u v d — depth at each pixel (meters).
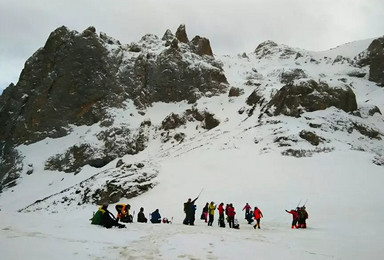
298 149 44.19
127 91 88.06
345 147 45.62
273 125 54.69
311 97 60.62
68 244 10.27
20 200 58.47
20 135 80.44
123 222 20.03
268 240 13.99
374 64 111.31
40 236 11.26
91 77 87.12
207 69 93.19
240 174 39.78
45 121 81.44
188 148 57.34
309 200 29.64
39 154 74.19
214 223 23.86
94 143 72.62
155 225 17.81
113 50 94.88
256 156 44.56
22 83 91.69
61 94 84.62
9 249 8.84
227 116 73.44
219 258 9.91
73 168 68.56
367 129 55.16
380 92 96.00
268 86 77.19
